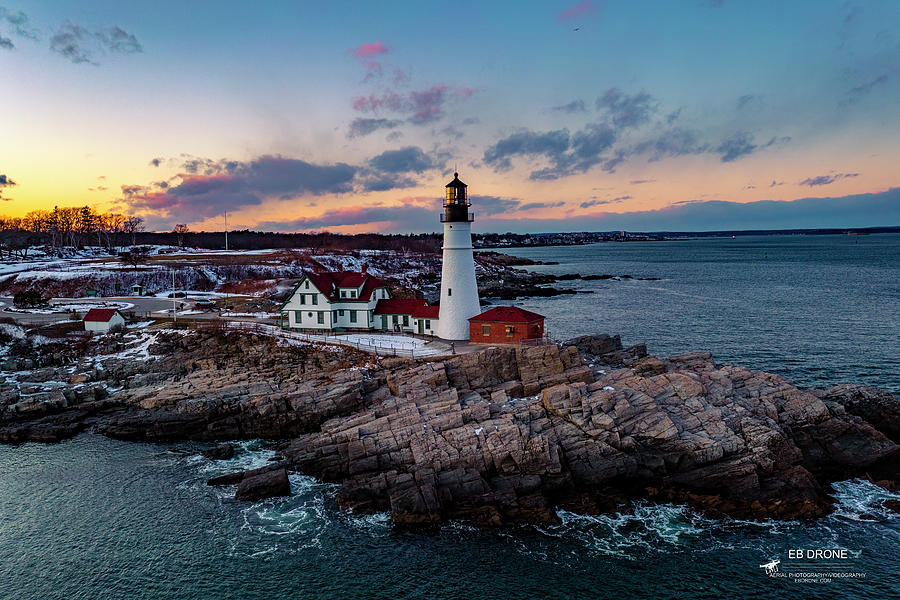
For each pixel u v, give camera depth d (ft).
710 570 92.68
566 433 121.49
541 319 181.88
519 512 105.60
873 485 115.03
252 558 96.73
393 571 93.09
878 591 88.02
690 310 341.82
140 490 119.03
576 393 131.34
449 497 108.27
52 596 88.53
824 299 379.14
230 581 91.45
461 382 147.95
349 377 154.81
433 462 115.34
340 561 95.61
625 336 265.95
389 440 121.29
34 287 318.65
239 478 121.08
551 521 104.01
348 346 181.57
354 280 212.84
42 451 137.69
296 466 124.26
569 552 96.89
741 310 336.49
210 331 201.87
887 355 214.90
